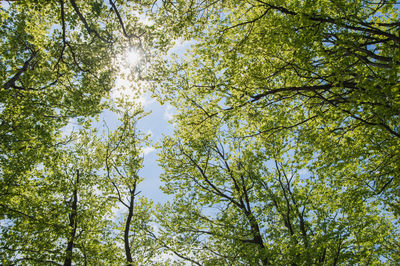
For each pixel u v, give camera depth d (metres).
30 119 10.44
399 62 6.95
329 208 12.77
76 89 11.55
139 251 15.00
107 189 14.16
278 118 9.80
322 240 11.00
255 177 13.87
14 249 10.50
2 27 10.30
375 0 8.15
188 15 9.92
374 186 10.06
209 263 12.41
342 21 7.38
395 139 8.37
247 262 12.03
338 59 7.76
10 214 9.97
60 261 11.20
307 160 10.44
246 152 13.43
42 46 10.50
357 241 11.60
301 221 12.94
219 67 10.45
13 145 9.97
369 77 8.16
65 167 14.45
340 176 10.84
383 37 8.25
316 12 7.75
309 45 7.80
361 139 9.40
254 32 9.53
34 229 10.75
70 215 13.56
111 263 13.34
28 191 11.48
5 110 9.66
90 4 9.41
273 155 11.73
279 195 14.33
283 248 12.09
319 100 9.87
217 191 14.67
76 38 10.37
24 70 11.34
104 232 14.42
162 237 14.41
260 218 13.01
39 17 10.66
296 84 9.52
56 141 13.34
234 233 12.89
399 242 15.88
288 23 7.79
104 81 11.12
